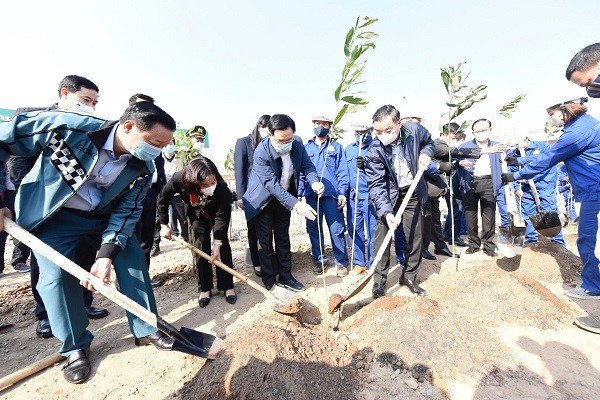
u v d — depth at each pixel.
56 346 2.45
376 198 2.98
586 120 2.63
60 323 1.97
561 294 2.91
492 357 1.95
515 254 3.38
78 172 1.80
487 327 2.33
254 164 3.03
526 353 2.01
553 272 3.27
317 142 3.90
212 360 1.93
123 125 1.77
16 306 3.15
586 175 2.65
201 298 3.01
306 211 2.78
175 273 3.92
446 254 4.36
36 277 2.50
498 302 2.51
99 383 1.91
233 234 6.38
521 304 2.46
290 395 1.62
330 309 2.48
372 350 2.07
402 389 1.74
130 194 2.13
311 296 3.17
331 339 2.12
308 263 4.25
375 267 2.91
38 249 1.79
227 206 2.87
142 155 1.84
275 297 2.75
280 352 1.80
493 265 3.67
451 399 1.65
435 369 1.86
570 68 2.41
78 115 1.82
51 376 2.01
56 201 1.83
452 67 3.36
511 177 3.39
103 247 1.94
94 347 2.34
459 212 5.16
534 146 4.82
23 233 1.81
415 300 2.37
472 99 3.24
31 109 2.28
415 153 3.04
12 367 2.19
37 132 1.71
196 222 2.95
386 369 1.90
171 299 3.23
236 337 2.00
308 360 1.84
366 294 3.21
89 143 1.80
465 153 3.73
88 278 1.76
